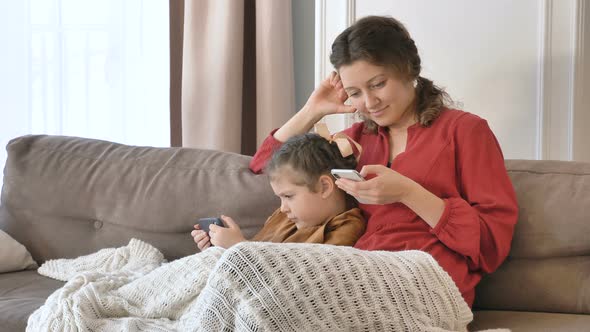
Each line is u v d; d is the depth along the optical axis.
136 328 1.47
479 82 2.41
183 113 2.92
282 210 1.84
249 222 2.10
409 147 1.77
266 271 1.28
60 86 3.10
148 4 3.08
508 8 2.37
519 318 1.67
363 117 1.91
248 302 1.27
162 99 3.10
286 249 1.32
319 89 2.05
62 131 3.11
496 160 1.72
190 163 2.27
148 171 2.28
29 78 3.08
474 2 2.40
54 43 3.10
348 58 1.71
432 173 1.71
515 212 1.68
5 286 2.05
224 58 2.84
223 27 2.83
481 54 2.40
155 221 2.19
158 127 3.11
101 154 2.38
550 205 1.75
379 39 1.69
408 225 1.70
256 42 2.89
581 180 1.77
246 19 3.00
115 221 2.25
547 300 1.72
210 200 2.15
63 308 1.55
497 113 2.39
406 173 1.73
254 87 3.02
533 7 2.34
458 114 1.77
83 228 2.30
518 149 2.38
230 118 2.86
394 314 1.36
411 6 2.47
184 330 1.33
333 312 1.31
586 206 1.72
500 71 2.38
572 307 1.70
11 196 2.38
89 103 3.11
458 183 1.73
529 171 1.84
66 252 2.28
